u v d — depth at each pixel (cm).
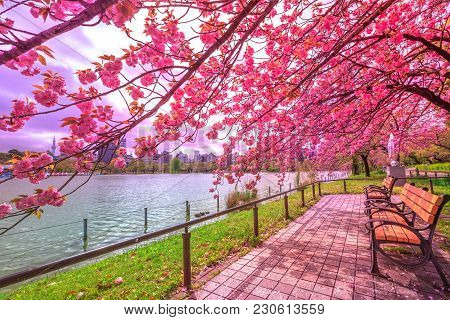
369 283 315
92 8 133
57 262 221
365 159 2566
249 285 328
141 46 201
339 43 293
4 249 926
